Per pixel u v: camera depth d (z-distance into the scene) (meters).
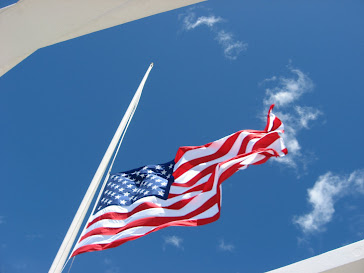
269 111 9.37
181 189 8.47
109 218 8.17
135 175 9.08
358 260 5.03
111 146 8.84
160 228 7.62
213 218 7.59
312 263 5.25
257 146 8.80
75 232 7.39
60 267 7.00
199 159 9.09
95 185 8.09
